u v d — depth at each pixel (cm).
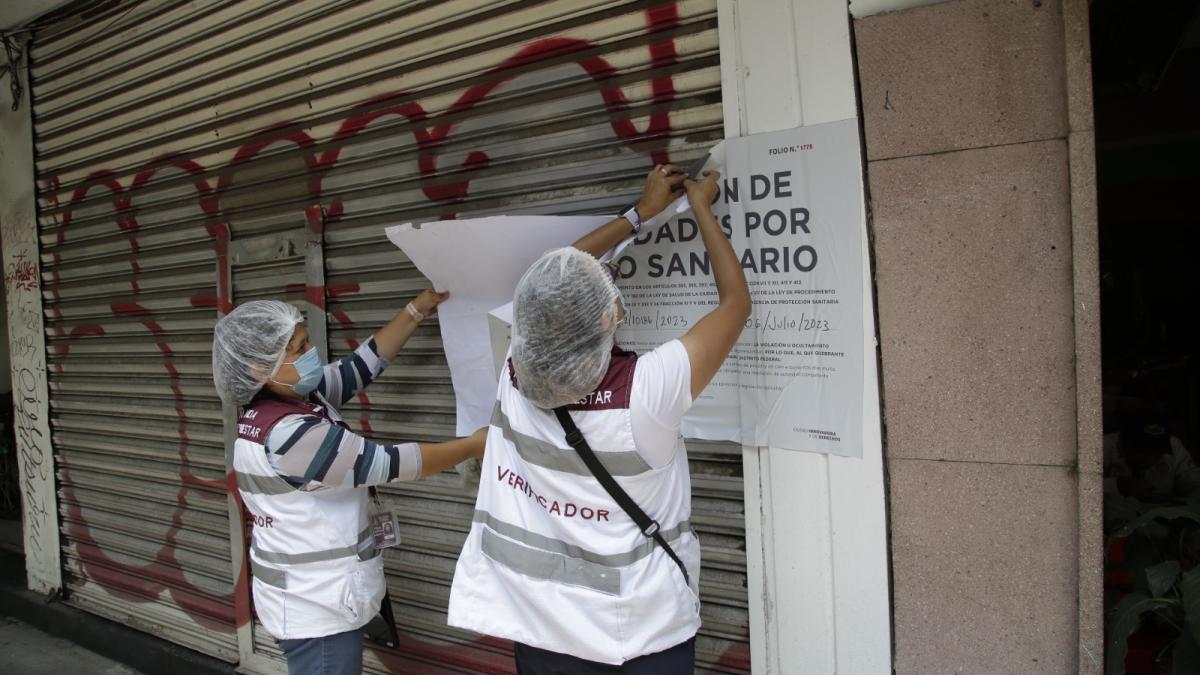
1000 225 178
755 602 216
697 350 163
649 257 224
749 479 214
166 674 381
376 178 285
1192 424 437
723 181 209
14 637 436
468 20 255
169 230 361
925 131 183
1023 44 172
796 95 196
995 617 187
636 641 157
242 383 204
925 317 187
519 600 167
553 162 242
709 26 210
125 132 373
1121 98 406
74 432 428
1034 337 177
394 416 295
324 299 305
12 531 598
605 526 159
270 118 313
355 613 214
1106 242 543
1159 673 218
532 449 164
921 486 192
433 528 292
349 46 286
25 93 417
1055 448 177
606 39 227
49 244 425
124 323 392
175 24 344
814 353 201
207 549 370
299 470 199
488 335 238
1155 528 221
